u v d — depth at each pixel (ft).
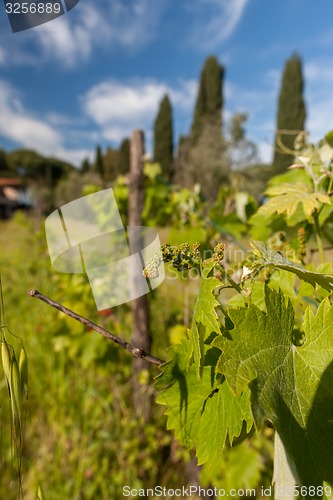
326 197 3.34
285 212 4.08
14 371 2.26
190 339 2.28
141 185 8.59
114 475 8.58
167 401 2.29
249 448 6.84
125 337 9.81
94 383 10.77
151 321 9.55
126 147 115.03
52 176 172.76
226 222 7.70
